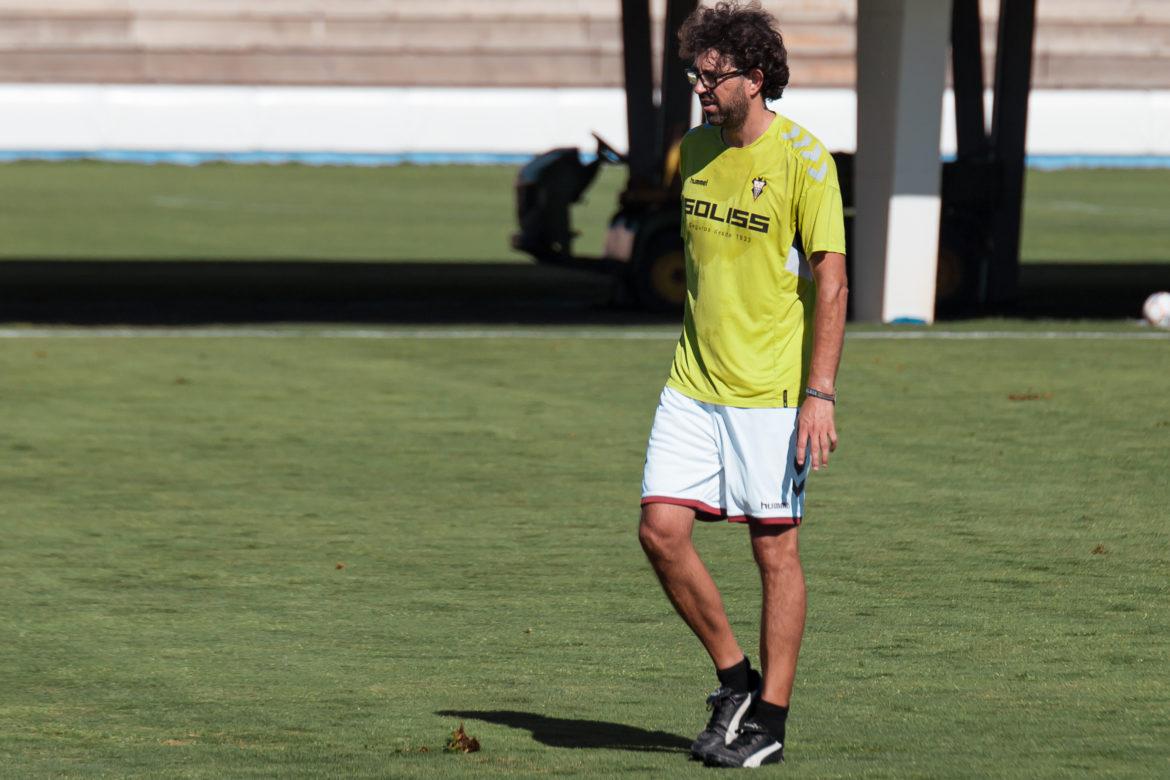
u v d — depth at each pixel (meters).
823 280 17.06
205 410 43.81
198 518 31.56
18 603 25.36
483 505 32.78
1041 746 17.98
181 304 68.62
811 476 35.50
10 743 18.42
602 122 163.88
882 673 21.50
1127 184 146.25
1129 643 22.97
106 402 44.94
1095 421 42.28
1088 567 27.59
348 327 61.34
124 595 25.91
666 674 21.62
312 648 22.91
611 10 182.62
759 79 16.97
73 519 31.44
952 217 68.75
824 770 17.05
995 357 53.72
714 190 17.34
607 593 26.11
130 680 21.25
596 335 59.22
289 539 29.86
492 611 25.00
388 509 32.41
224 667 21.91
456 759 17.70
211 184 135.00
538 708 19.97
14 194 123.00
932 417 42.91
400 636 23.56
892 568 27.58
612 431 41.06
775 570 17.58
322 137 161.25
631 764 17.44
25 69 176.38
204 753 18.00
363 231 103.75
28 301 69.00
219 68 178.75
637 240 66.75
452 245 97.00
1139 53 181.38
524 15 181.75
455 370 50.97
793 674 17.58
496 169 154.75
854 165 64.81
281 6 180.12
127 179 137.88
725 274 17.31
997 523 31.02
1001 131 69.12
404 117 161.88
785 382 17.36
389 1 180.88
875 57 62.06
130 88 159.88
